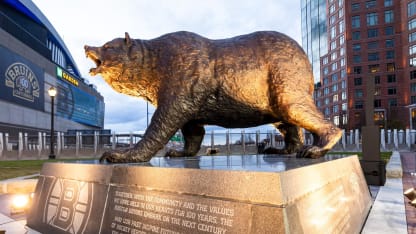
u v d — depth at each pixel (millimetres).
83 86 64938
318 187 2625
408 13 48625
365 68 52031
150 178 2709
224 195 2248
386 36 51062
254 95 3869
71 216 3305
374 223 3518
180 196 2475
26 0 43906
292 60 3879
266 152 5293
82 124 66125
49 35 55250
